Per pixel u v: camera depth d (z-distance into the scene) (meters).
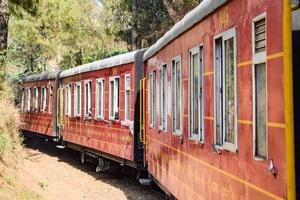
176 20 23.55
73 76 20.44
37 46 31.89
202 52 6.41
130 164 14.29
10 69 14.46
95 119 17.36
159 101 10.23
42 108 24.73
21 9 17.73
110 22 31.59
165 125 9.51
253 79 4.43
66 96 21.39
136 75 13.66
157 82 10.55
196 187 6.77
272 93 3.92
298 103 3.66
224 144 5.34
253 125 4.42
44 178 15.22
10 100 13.41
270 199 3.99
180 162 7.98
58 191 13.40
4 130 11.15
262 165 4.19
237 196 4.92
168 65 9.16
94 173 17.58
